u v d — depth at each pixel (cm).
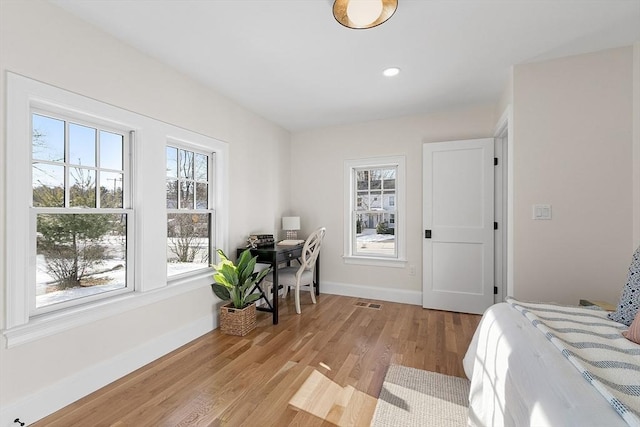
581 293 228
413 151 372
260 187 372
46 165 178
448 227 344
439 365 220
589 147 225
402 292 377
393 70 254
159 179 238
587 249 227
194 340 264
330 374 208
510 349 126
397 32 200
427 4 172
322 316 326
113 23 189
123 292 217
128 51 213
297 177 439
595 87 224
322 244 424
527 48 219
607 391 87
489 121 337
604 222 222
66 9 176
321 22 189
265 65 245
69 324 176
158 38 206
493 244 327
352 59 236
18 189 157
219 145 301
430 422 162
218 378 204
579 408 85
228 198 314
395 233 389
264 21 188
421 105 337
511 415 111
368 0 164
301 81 276
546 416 89
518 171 243
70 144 189
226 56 230
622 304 150
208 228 303
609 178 221
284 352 241
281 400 180
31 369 161
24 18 159
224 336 273
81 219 196
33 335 160
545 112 236
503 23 189
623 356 111
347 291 409
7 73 153
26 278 161
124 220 222
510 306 173
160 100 238
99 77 194
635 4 170
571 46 216
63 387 173
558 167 233
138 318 219
